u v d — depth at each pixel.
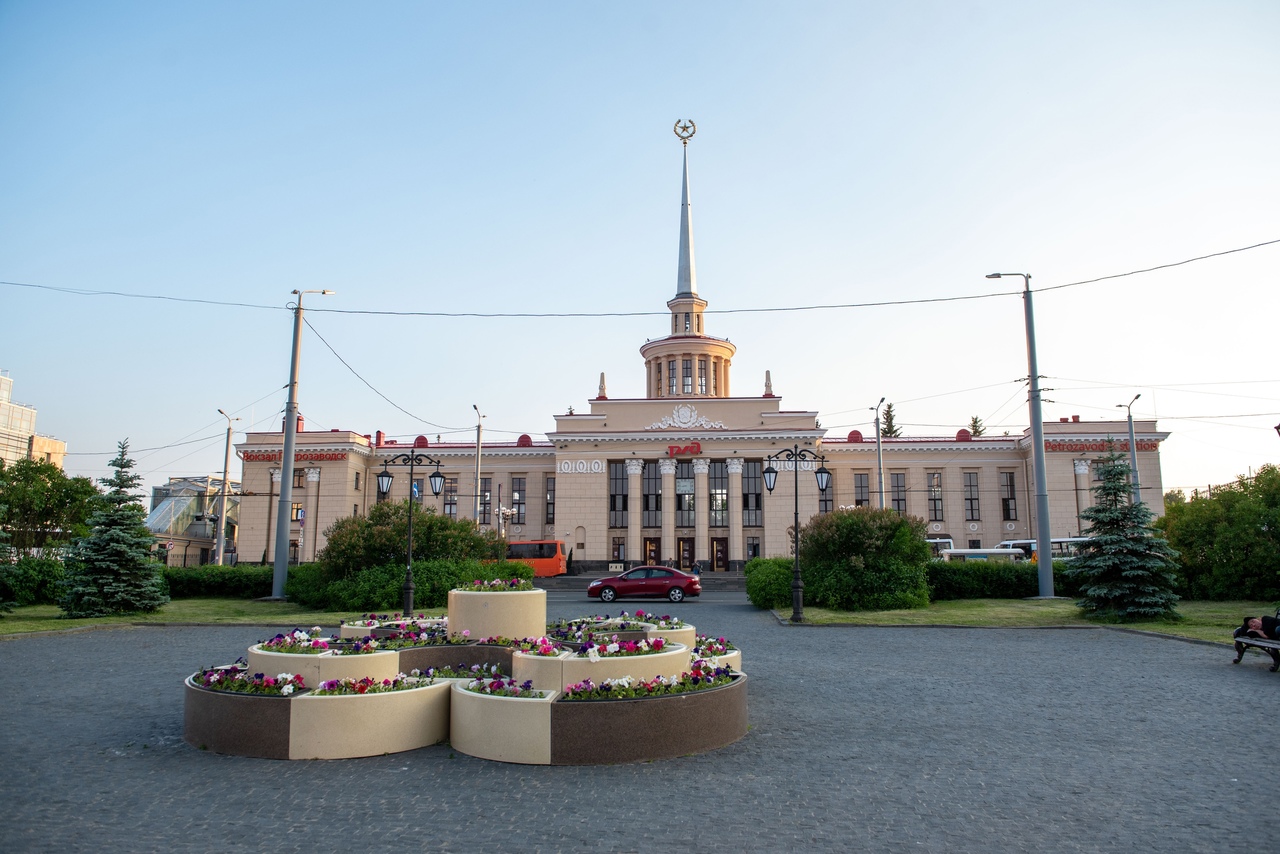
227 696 9.85
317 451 59.94
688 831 7.21
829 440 62.47
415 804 7.95
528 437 64.62
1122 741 10.25
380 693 9.82
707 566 58.03
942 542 58.38
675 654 10.94
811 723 11.34
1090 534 25.34
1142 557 23.80
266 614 27.00
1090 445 59.62
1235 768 9.04
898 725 11.21
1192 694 13.11
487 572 29.33
